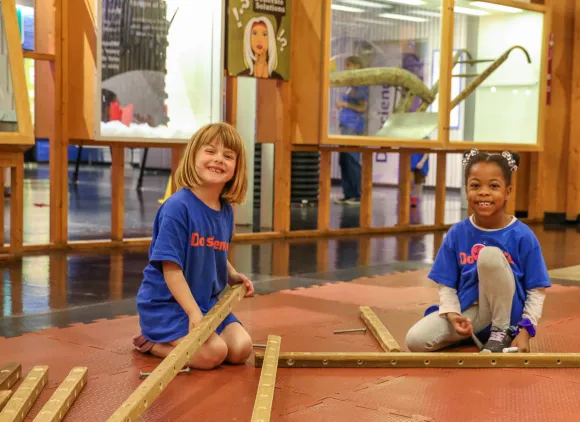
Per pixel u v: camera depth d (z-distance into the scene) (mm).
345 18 7531
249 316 4035
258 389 2523
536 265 3354
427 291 4891
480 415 2496
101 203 10227
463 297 3422
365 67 7703
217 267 3203
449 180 15125
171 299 3121
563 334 3730
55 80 6238
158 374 2318
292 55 7449
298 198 10844
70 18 6285
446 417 2471
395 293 4809
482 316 3393
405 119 8086
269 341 3184
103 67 6164
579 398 2688
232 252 6523
